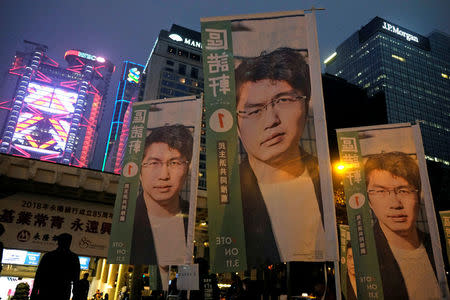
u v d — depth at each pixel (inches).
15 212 560.1
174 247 304.3
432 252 313.4
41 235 563.5
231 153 250.4
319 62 260.1
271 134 250.4
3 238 541.0
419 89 4884.4
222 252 233.6
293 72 259.6
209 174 247.9
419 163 337.1
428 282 307.1
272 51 265.9
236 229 237.0
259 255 230.5
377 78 4795.8
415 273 311.6
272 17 274.4
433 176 2203.5
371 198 337.4
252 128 253.8
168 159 327.3
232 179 245.6
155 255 303.9
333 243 226.7
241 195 242.5
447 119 4904.0
